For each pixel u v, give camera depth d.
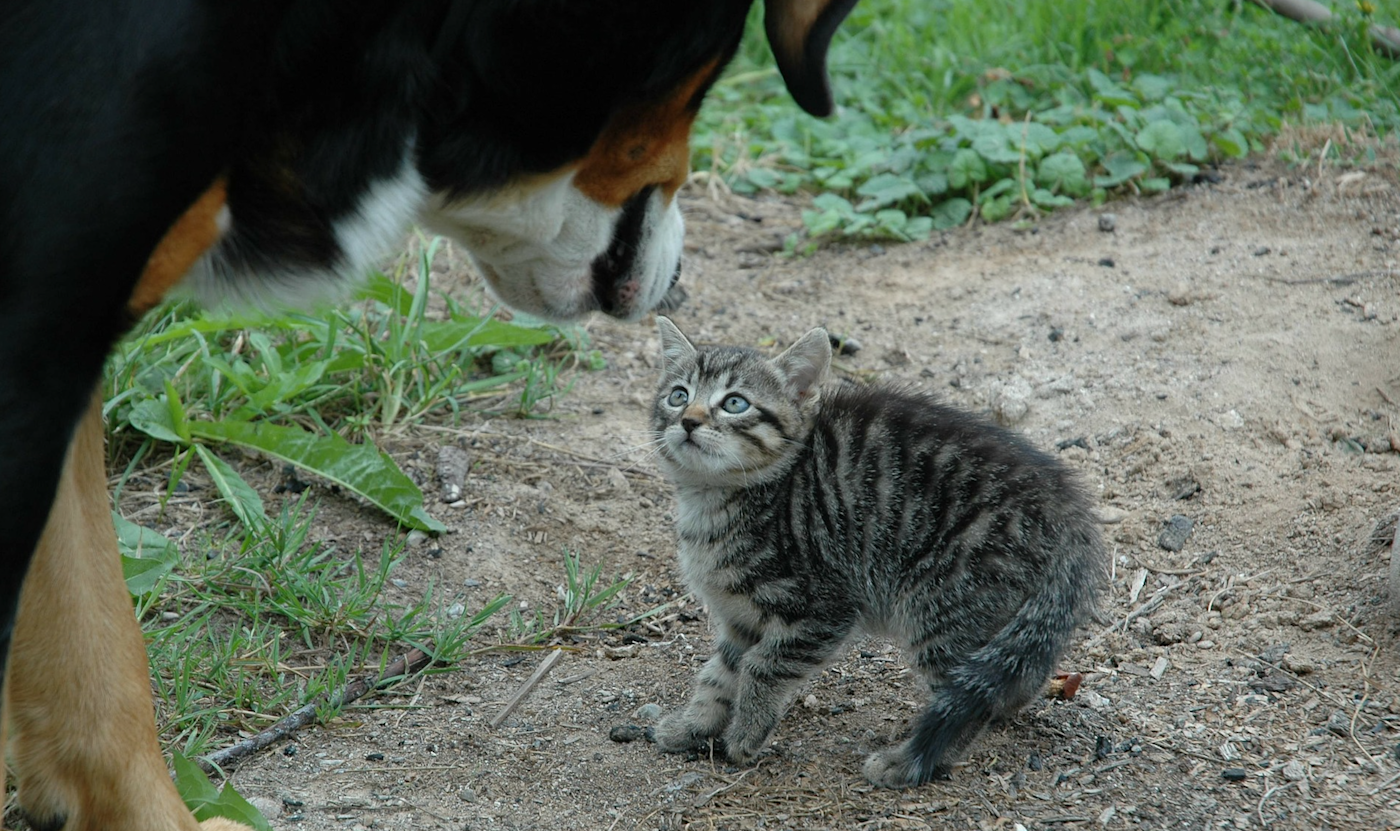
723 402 4.95
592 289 4.86
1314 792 4.33
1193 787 4.40
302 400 6.64
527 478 6.36
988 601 4.66
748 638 4.99
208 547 5.67
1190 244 7.76
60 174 2.96
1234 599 5.36
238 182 3.55
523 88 3.94
